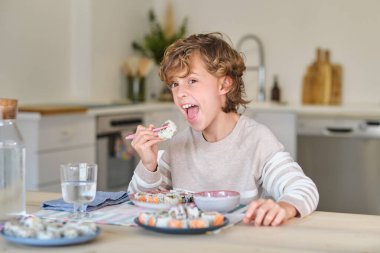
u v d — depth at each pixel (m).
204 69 1.59
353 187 4.21
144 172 1.61
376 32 4.80
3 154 1.29
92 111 3.87
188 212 1.25
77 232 1.12
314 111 4.30
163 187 1.76
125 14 5.15
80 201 1.32
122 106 4.26
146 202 1.43
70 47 4.74
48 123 3.53
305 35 5.00
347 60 4.89
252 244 1.12
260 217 1.27
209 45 1.61
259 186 1.67
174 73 1.60
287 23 5.05
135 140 1.60
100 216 1.37
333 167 4.25
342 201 4.24
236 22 5.23
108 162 4.14
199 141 1.69
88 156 3.90
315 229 1.25
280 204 1.36
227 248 1.09
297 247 1.11
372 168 4.15
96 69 4.80
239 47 5.21
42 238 1.10
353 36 4.87
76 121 3.76
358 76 4.87
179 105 1.62
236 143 1.66
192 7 5.38
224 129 1.67
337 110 4.22
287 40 5.06
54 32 4.53
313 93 4.87
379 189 4.14
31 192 1.73
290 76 5.06
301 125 4.34
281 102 4.88
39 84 4.39
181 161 1.70
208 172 1.66
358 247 1.11
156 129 1.60
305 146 4.32
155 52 5.21
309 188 1.45
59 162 3.63
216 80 1.61
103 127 4.04
